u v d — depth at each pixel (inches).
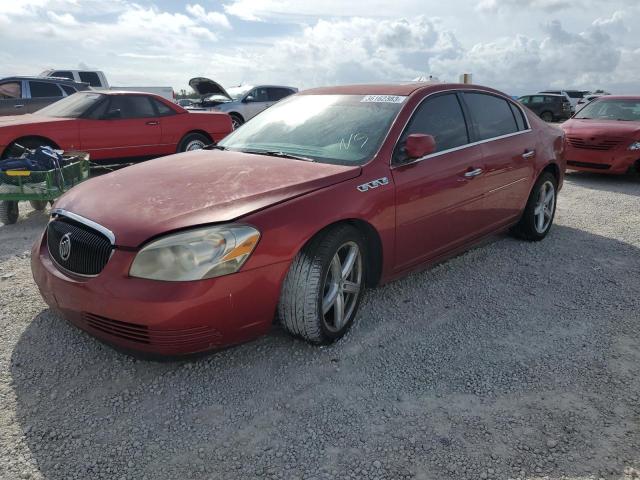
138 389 110.0
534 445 95.9
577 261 189.3
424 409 105.3
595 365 122.1
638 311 150.1
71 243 113.8
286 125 161.6
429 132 152.6
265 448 94.2
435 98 159.6
